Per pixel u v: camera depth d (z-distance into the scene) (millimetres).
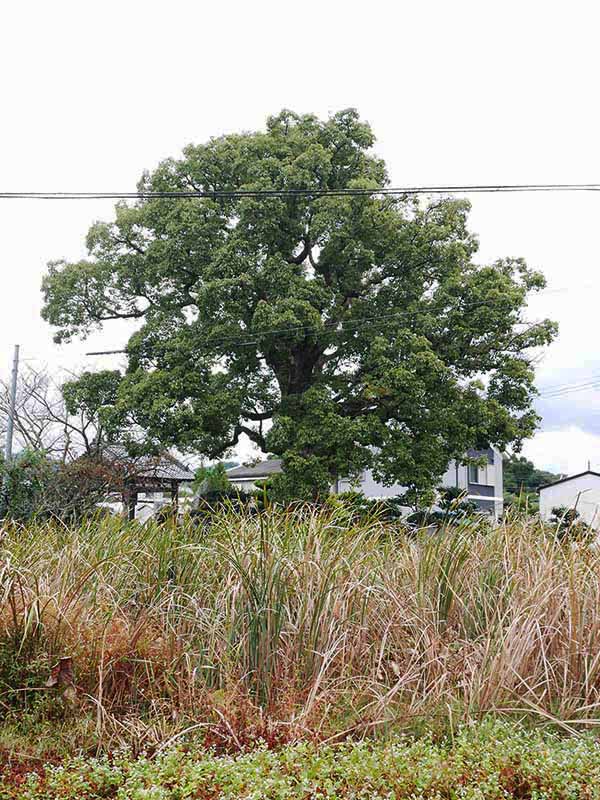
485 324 24328
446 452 24500
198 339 23906
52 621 5512
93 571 6020
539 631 5219
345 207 23594
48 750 4664
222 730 4727
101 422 23734
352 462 22906
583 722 4766
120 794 3697
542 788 3758
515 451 25516
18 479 15180
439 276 25500
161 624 5855
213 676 5375
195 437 22781
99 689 4949
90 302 26422
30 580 5750
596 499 25375
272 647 5387
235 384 23953
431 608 5941
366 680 5297
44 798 3816
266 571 5586
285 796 3670
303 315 22906
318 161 24203
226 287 23031
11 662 5301
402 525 7488
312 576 5723
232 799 3623
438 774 3861
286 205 24078
